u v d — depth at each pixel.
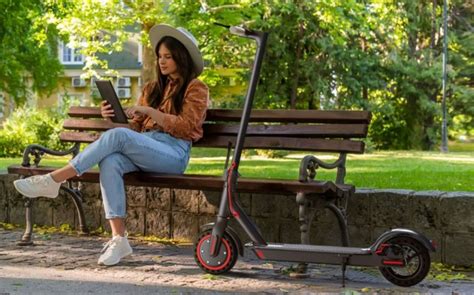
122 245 5.45
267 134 5.96
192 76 5.83
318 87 30.80
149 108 5.62
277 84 30.66
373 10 33.31
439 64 34.62
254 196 6.27
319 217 6.04
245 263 5.61
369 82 33.06
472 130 39.03
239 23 22.77
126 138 5.39
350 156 23.62
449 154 27.75
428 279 5.12
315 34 30.11
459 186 9.39
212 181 5.36
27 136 23.48
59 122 23.77
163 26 5.79
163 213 6.72
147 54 22.27
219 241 5.12
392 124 35.06
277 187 5.08
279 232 6.19
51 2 23.80
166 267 5.43
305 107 32.75
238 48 27.41
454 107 36.81
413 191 5.81
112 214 5.39
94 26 21.17
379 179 10.80
